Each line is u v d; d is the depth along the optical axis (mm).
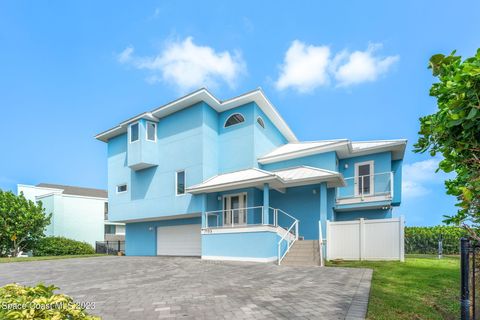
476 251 3500
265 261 11922
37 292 2850
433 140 3449
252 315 4738
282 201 15422
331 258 12031
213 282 7785
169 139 17484
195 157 16156
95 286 7832
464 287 3266
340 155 15836
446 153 3209
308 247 12461
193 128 16469
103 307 5578
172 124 17500
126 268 11500
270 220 15461
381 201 14422
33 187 29078
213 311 5059
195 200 15656
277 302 5461
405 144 14477
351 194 15820
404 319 4414
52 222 26312
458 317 4613
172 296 6320
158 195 17422
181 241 17922
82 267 12156
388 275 8062
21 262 14508
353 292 6074
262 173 13469
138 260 14719
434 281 7223
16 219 20266
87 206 28859
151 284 7887
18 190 28047
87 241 28359
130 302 5930
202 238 14141
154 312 5145
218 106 16922
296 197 15109
